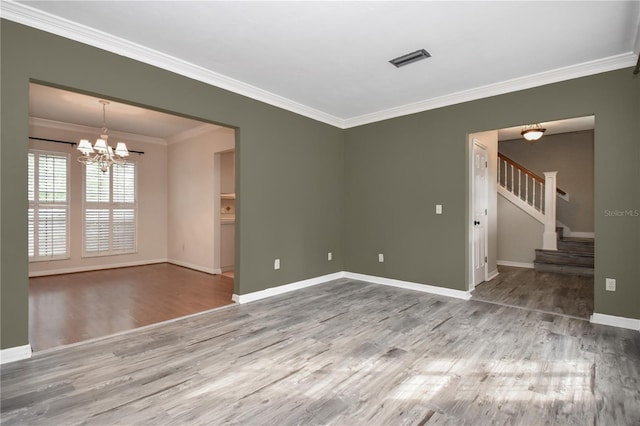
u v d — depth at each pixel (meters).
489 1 2.38
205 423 1.81
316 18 2.62
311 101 4.64
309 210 5.02
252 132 4.21
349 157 5.58
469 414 1.89
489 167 5.36
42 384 2.20
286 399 2.04
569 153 7.23
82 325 3.32
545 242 6.25
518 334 3.06
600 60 3.29
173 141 7.04
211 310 3.79
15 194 2.55
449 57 3.29
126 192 6.68
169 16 2.61
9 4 2.43
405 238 4.86
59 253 5.88
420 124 4.69
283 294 4.51
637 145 3.16
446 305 3.97
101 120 5.66
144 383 2.22
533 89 3.75
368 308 3.86
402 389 2.16
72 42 2.77
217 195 6.09
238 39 2.97
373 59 3.34
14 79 2.52
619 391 2.12
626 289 3.21
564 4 2.41
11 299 2.53
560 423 1.81
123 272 6.11
